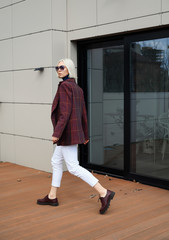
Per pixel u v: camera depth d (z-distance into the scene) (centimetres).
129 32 518
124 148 546
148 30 498
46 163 609
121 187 503
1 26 698
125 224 362
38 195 466
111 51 566
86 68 612
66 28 603
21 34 645
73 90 388
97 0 548
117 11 520
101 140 598
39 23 602
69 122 389
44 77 600
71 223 366
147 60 505
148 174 520
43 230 347
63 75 400
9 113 691
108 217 382
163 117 492
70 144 388
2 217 383
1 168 645
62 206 420
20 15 645
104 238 328
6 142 707
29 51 629
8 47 681
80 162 630
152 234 337
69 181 539
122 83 553
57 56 591
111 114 576
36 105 621
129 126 537
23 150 662
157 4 468
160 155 502
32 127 634
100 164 603
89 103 615
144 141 521
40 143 619
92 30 561
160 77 491
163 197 453
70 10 596
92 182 387
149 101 508
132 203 429
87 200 443
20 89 657
